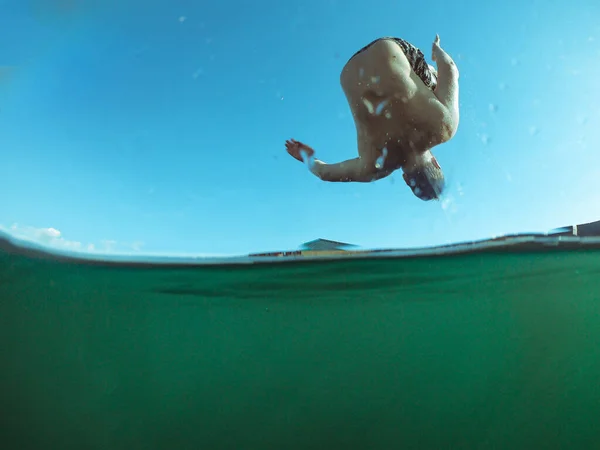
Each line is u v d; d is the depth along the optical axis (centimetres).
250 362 466
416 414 466
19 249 386
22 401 416
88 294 427
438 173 216
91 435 421
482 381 464
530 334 453
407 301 474
